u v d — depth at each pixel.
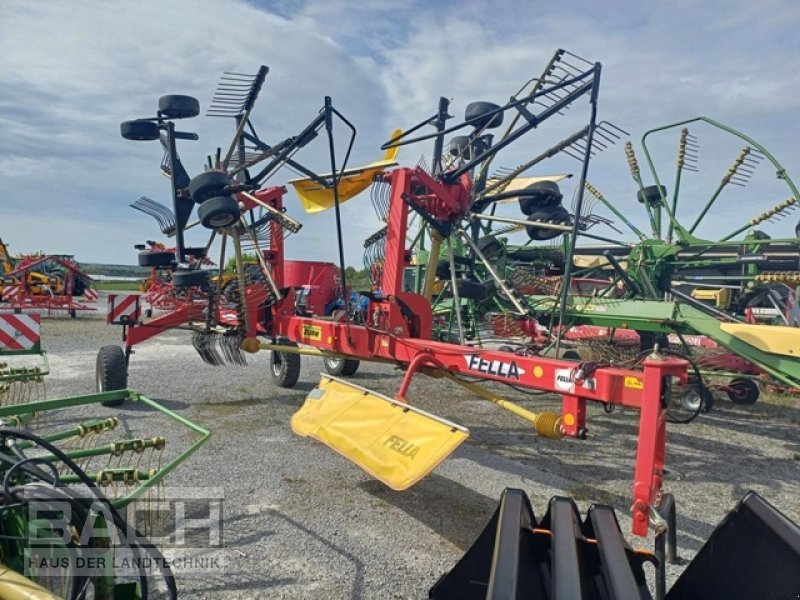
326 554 3.83
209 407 7.49
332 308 15.84
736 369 8.91
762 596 2.31
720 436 7.24
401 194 6.23
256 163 6.32
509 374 4.82
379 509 4.57
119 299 7.50
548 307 8.85
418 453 3.96
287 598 3.31
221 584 3.42
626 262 11.93
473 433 6.90
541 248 12.87
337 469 5.38
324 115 5.46
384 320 6.16
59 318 20.00
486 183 7.56
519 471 5.60
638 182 11.03
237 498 4.65
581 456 6.16
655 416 3.66
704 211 10.29
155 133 6.71
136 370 10.05
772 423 7.95
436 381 10.05
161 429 6.39
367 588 3.45
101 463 5.09
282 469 5.33
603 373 4.14
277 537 4.03
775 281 10.05
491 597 1.96
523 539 2.42
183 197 6.63
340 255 5.98
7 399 5.86
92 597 2.52
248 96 6.27
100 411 7.05
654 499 3.67
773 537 2.32
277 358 8.95
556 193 6.87
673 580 3.67
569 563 2.20
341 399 4.95
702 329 7.21
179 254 6.66
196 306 8.13
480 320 11.19
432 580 3.57
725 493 5.29
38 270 23.22
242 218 7.21
